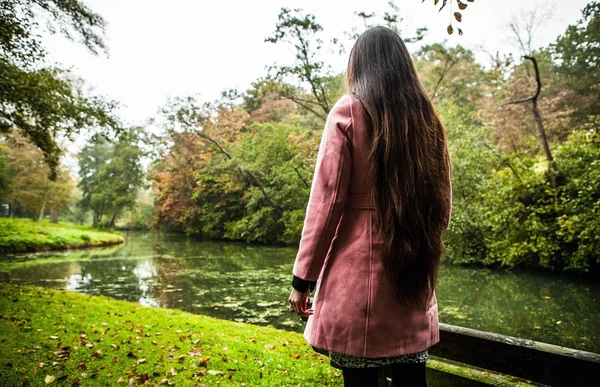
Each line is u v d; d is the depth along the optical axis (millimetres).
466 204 10289
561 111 14578
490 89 18188
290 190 18969
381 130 842
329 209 836
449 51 16250
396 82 899
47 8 6168
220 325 4266
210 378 2479
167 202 28094
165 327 3977
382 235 834
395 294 819
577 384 1174
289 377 2520
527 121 15336
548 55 18172
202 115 22828
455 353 1475
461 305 6383
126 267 11727
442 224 868
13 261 13766
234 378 2492
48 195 30719
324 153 869
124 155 39344
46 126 7117
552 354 1216
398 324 833
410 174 821
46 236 20141
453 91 23094
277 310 5973
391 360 858
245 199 21844
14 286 6637
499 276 8953
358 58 979
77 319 4152
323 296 884
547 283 8125
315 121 21656
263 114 26453
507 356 1333
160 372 2551
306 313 938
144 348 3113
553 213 9117
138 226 47188
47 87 6781
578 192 8188
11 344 3070
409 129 847
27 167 28891
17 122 7172
